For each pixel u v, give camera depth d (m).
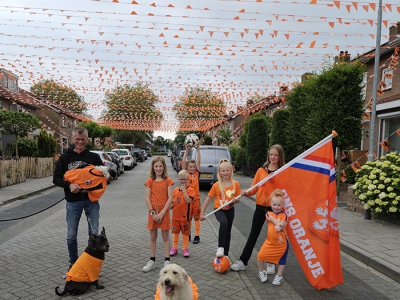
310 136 11.06
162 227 4.43
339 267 3.79
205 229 6.86
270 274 4.38
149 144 116.56
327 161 3.99
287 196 4.09
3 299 3.52
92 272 3.70
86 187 4.08
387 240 5.53
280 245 3.95
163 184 4.48
